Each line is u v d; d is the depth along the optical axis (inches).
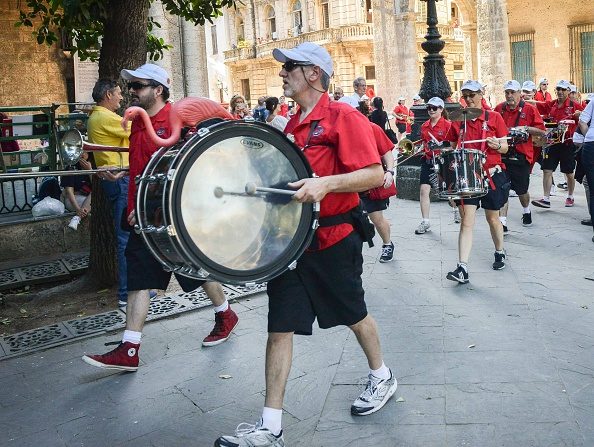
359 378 175.8
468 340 197.9
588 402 155.6
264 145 126.3
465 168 242.1
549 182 401.7
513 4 1086.4
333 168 140.1
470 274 269.0
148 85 177.8
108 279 274.1
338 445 143.6
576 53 1033.5
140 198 127.6
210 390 175.3
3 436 157.5
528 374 172.1
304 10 1862.7
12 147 398.3
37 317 246.8
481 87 278.5
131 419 162.1
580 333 200.2
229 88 2182.6
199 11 304.8
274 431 134.5
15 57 559.2
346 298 143.8
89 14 248.2
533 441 140.0
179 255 119.0
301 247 131.8
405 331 208.2
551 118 429.4
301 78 140.5
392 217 399.9
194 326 223.3
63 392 179.8
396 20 1008.9
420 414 154.3
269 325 138.6
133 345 187.0
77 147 186.2
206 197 119.6
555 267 274.5
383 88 1034.7
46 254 336.8
